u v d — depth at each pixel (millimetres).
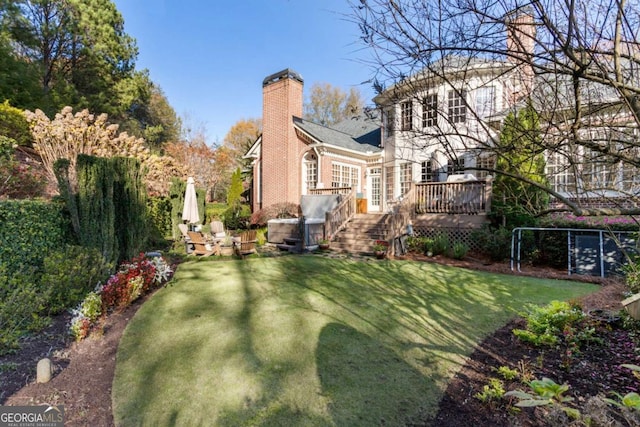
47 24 17984
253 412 2639
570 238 7590
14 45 16422
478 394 2629
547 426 2219
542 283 6434
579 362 3088
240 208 17328
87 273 5332
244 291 5984
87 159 6055
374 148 16438
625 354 3174
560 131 2092
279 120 15125
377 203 16219
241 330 4230
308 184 15312
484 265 8156
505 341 3754
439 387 2877
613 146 2258
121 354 3648
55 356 3557
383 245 9438
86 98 19812
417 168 13055
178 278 6961
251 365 3369
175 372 3262
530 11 1796
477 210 9648
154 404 2766
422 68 2188
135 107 26578
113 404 2770
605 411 1995
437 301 5328
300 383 3025
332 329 4219
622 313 3848
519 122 2268
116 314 4840
